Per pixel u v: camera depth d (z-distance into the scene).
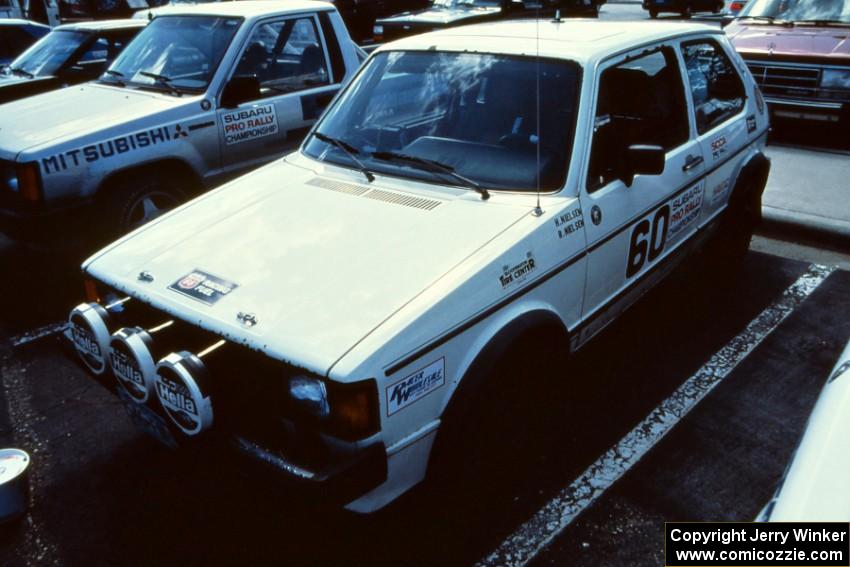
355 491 2.14
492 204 2.83
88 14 13.04
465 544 2.68
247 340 2.23
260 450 2.24
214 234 2.86
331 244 2.67
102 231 4.73
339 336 2.19
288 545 2.70
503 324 2.54
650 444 3.20
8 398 3.70
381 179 3.13
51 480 3.08
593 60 3.07
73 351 2.86
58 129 4.60
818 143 7.60
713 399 3.51
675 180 3.54
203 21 5.40
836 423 1.99
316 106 5.59
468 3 12.98
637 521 2.76
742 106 4.39
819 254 5.24
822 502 1.74
